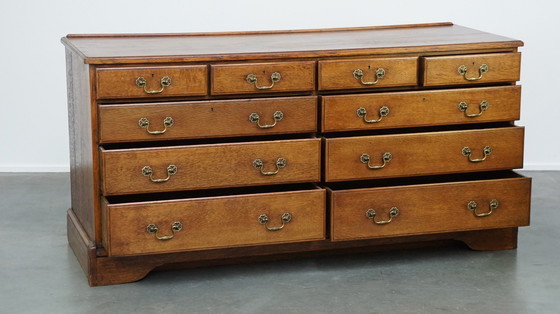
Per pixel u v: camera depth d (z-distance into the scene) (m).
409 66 3.87
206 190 3.95
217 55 3.70
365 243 4.00
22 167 5.40
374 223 3.91
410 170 3.93
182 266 3.93
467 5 5.39
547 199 4.92
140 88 3.63
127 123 3.63
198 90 3.69
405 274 3.90
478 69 3.94
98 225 3.73
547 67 5.45
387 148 3.88
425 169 3.95
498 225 4.06
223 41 4.08
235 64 3.71
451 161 3.97
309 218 3.83
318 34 4.29
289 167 3.80
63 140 5.41
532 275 3.88
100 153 3.65
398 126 3.90
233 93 3.73
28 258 4.06
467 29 4.41
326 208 3.90
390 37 4.16
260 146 3.75
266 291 3.71
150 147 3.73
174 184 3.70
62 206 4.78
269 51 3.78
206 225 3.73
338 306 3.57
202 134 3.71
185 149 3.68
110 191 3.64
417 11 5.41
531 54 5.43
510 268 3.96
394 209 3.91
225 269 3.94
